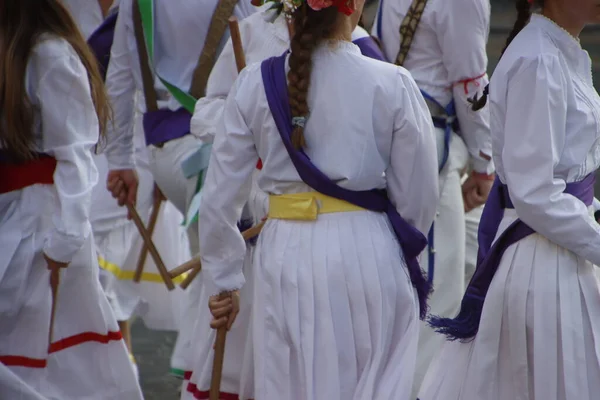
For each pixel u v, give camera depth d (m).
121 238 14.17
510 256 9.04
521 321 8.94
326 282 9.09
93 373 10.70
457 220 12.38
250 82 9.28
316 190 9.17
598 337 8.80
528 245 8.97
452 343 9.46
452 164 12.33
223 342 10.03
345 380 9.14
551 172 8.59
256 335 9.40
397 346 9.30
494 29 39.00
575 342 8.80
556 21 8.95
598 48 36.84
